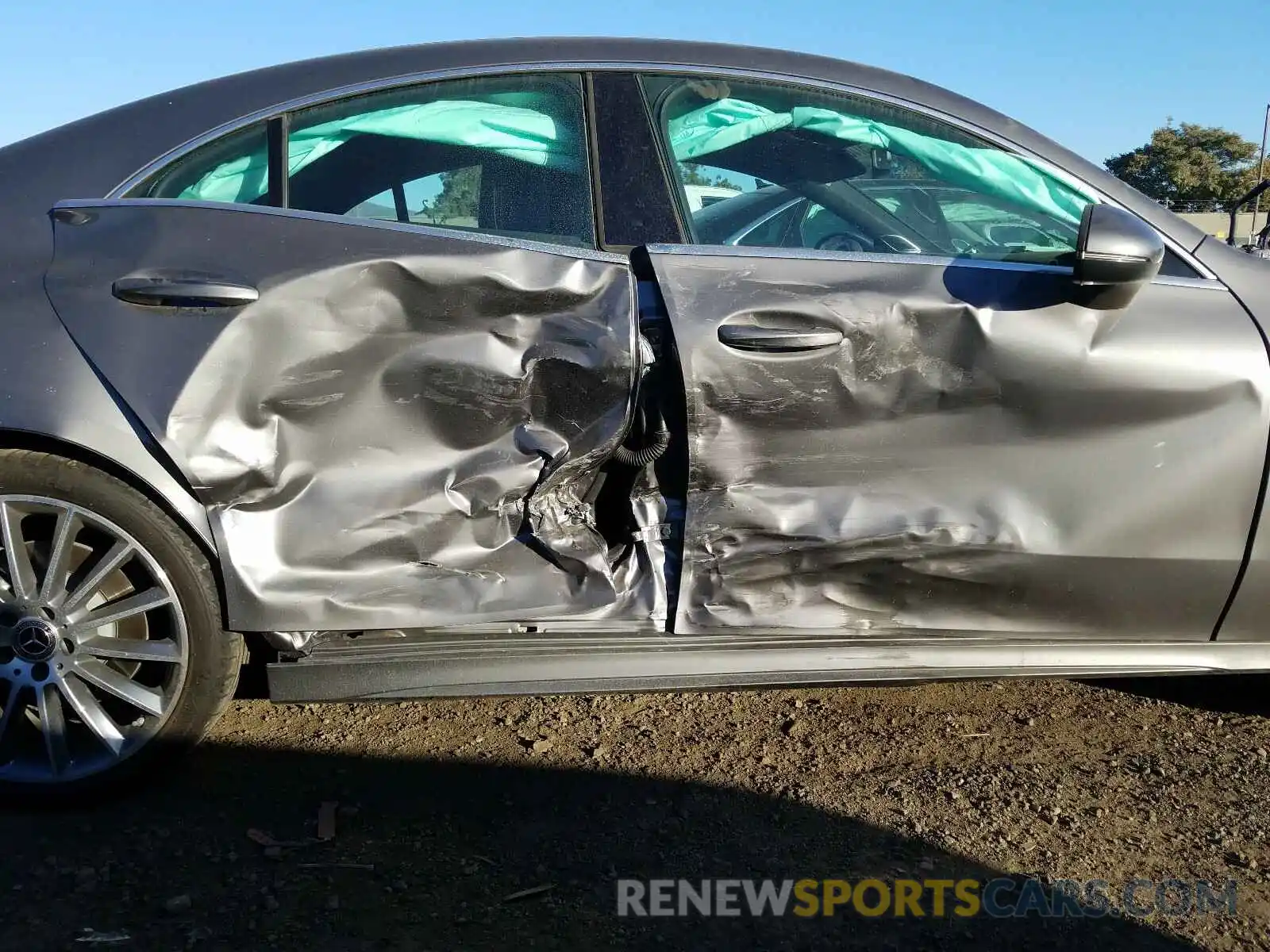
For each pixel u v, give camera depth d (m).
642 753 2.84
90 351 2.30
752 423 2.51
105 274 2.34
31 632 2.38
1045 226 2.79
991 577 2.63
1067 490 2.62
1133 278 2.47
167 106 2.62
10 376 2.28
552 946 2.06
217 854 2.33
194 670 2.44
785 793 2.65
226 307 2.31
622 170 2.69
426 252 2.39
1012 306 2.56
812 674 2.62
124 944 2.02
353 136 2.64
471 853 2.37
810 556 2.58
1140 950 2.09
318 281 2.34
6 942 2.01
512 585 2.50
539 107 2.72
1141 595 2.70
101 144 2.55
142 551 2.38
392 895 2.21
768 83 2.81
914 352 2.54
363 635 2.54
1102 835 2.49
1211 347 2.62
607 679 2.55
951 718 3.08
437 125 2.68
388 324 2.38
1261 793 2.67
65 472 2.33
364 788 2.63
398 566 2.43
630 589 2.59
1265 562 2.69
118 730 2.46
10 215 2.43
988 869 2.35
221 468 2.31
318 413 2.36
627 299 2.48
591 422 2.48
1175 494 2.63
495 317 2.43
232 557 2.34
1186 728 3.02
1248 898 2.26
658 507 2.62
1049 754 2.87
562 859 2.36
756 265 2.57
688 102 2.77
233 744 2.83
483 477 2.46
